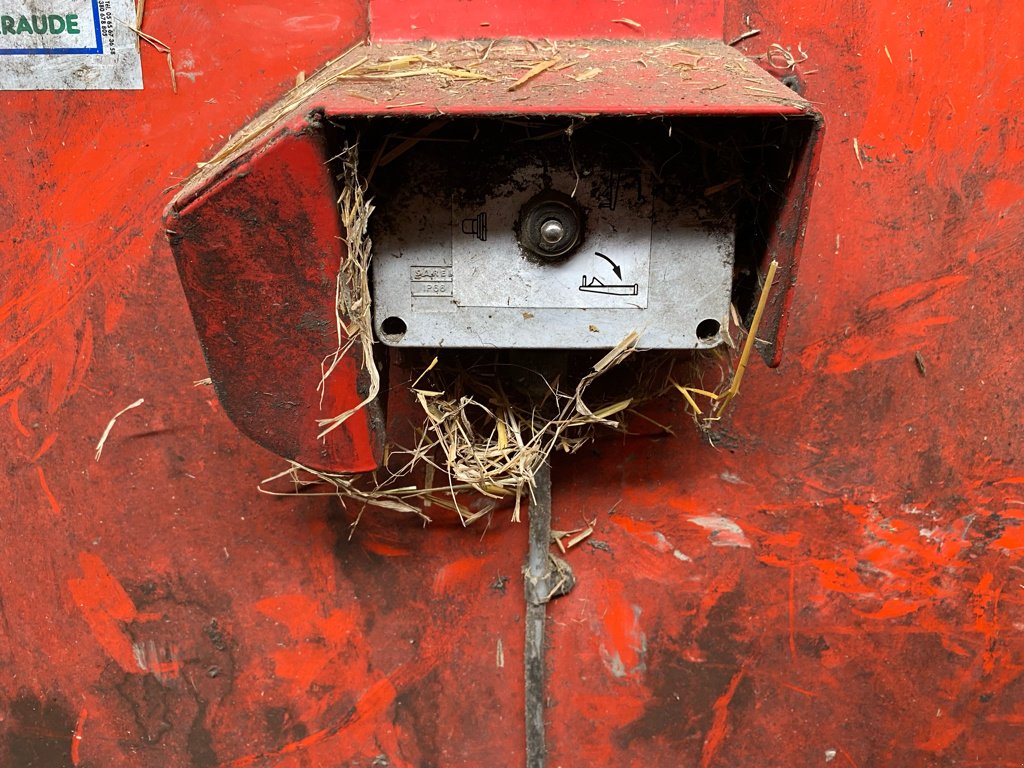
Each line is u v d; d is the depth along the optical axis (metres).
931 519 0.38
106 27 0.33
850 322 0.36
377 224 0.27
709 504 0.38
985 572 0.39
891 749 0.41
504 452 0.34
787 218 0.25
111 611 0.39
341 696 0.40
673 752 0.41
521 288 0.27
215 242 0.25
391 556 0.39
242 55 0.33
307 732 0.41
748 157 0.27
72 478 0.38
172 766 0.41
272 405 0.28
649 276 0.27
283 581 0.39
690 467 0.38
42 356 0.36
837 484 0.38
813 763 0.41
